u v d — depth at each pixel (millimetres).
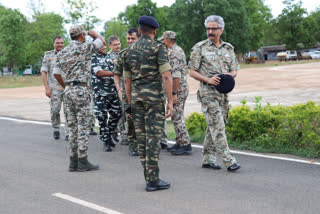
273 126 6512
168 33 5742
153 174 4320
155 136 4227
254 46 81812
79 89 5148
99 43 5164
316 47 82438
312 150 5965
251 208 3725
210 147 5309
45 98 19562
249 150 6363
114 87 6695
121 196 4195
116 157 6223
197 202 3934
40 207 3914
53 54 7879
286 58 65250
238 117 6766
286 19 78812
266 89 17797
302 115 6133
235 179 4750
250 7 80500
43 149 6977
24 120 11156
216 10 65500
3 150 6949
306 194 4109
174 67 5695
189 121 7770
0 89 32312
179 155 6184
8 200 4160
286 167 5242
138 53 4141
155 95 4148
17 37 56531
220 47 5066
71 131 5320
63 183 4758
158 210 3725
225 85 4832
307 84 19047
